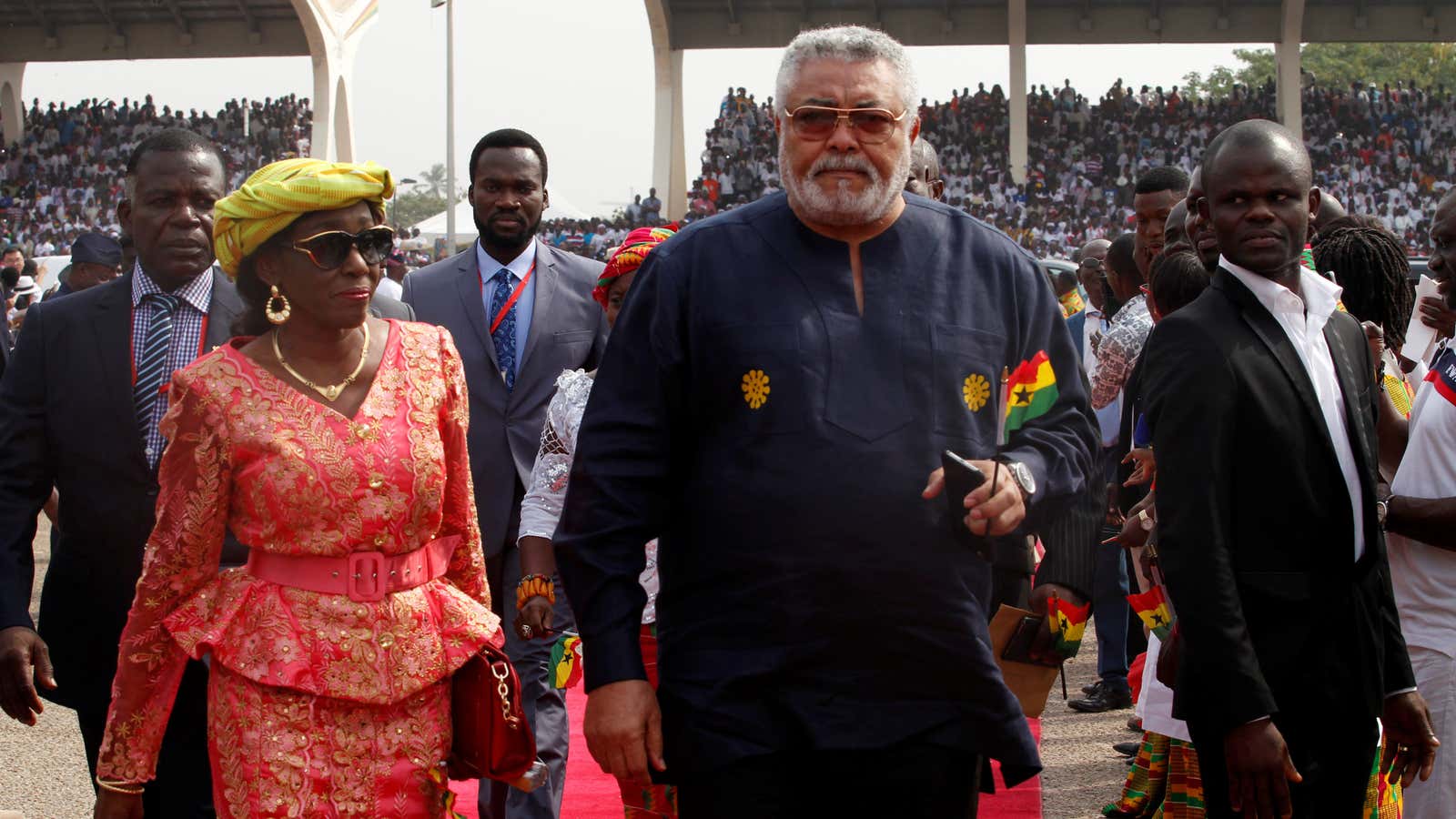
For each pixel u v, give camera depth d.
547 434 4.30
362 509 3.05
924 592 2.70
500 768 3.23
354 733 3.04
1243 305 3.03
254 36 34.41
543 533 4.26
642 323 2.86
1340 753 3.03
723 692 2.71
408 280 5.49
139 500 3.74
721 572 2.75
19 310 14.39
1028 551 3.05
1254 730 2.86
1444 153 35.50
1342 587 3.01
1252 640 2.98
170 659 3.14
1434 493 3.66
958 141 35.38
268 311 3.08
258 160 40.81
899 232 2.85
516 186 5.36
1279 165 3.02
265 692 3.01
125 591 3.74
